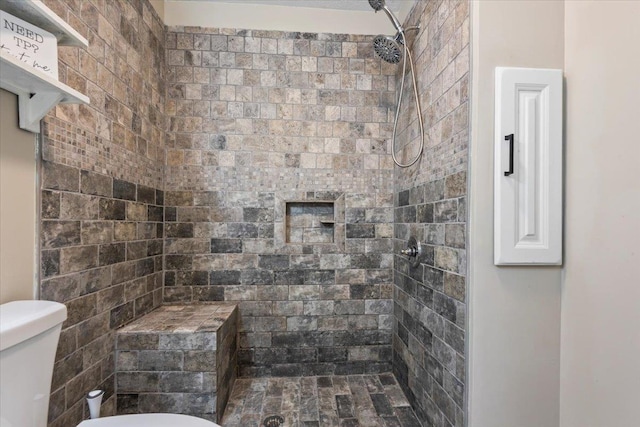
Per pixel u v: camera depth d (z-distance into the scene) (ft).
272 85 5.83
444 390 3.81
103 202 3.92
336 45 5.92
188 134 5.70
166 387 4.22
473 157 3.24
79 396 3.48
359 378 5.73
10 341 2.17
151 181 5.18
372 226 5.95
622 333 2.64
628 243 2.59
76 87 3.41
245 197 5.78
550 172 3.18
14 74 2.41
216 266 5.73
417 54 4.92
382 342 5.92
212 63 5.74
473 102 3.24
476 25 3.21
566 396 3.19
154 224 5.30
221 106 5.75
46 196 3.07
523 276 3.24
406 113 5.39
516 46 3.21
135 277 4.70
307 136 5.89
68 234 3.34
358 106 5.96
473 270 3.24
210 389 4.25
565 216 3.19
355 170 5.95
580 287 3.04
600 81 2.83
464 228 3.40
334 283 5.88
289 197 5.85
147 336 4.23
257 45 5.80
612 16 2.71
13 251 2.78
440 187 4.03
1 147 2.65
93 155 3.72
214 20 5.74
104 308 3.95
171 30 5.68
